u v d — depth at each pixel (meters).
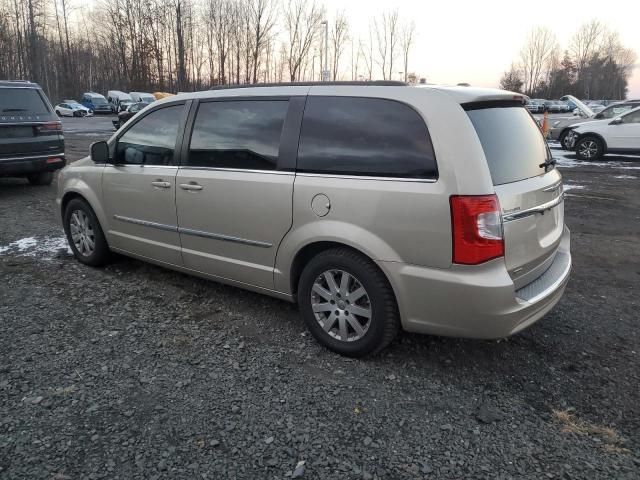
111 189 4.64
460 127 2.86
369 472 2.39
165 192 4.15
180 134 4.08
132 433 2.61
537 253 3.20
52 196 8.55
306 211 3.31
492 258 2.82
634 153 14.07
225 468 2.39
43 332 3.65
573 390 3.07
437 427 2.71
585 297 4.53
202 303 4.22
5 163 8.21
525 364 3.35
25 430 2.61
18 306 4.09
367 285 3.16
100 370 3.18
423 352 3.47
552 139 16.78
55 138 8.84
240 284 3.92
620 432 2.71
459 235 2.80
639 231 6.88
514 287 2.89
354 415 2.79
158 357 3.35
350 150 3.19
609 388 3.10
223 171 3.76
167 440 2.57
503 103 3.36
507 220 2.88
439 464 2.45
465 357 3.42
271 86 3.65
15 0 52.50
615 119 14.13
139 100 46.00
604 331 3.85
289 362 3.32
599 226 7.14
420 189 2.90
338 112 3.28
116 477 2.32
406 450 2.54
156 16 54.50
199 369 3.22
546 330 3.84
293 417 2.77
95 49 65.50
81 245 5.13
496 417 2.80
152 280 4.73
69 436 2.57
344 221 3.16
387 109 3.10
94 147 4.62
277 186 3.44
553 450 2.56
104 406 2.82
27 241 5.90
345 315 3.33
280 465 2.42
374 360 3.36
